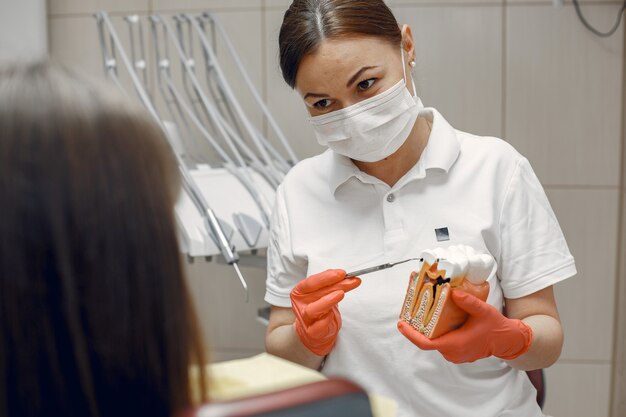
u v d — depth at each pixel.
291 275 1.53
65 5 2.51
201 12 2.47
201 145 2.49
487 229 1.38
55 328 0.58
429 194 1.43
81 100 0.59
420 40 2.43
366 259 1.44
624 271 2.35
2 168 0.56
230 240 1.83
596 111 2.41
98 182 0.58
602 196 2.44
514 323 1.25
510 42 2.40
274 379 0.91
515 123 2.43
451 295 1.17
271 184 2.05
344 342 1.44
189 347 0.64
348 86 1.31
